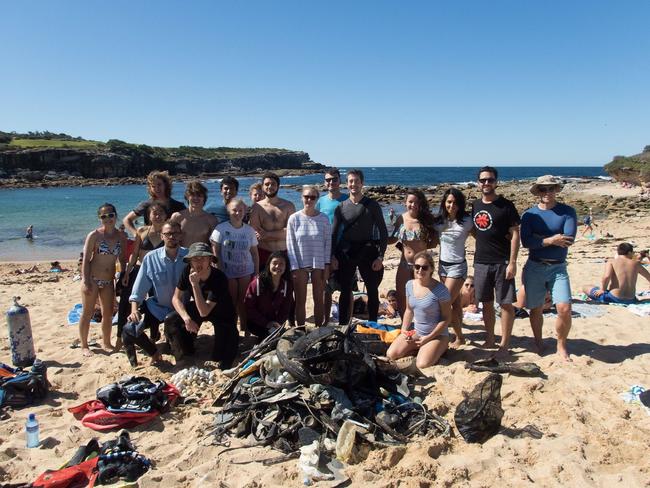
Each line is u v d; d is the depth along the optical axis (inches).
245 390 186.1
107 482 146.2
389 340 247.0
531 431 166.4
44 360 242.2
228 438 168.4
